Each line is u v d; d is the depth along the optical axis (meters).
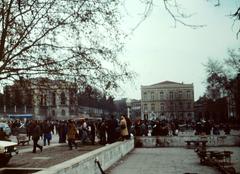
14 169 10.77
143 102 149.88
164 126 34.97
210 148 28.22
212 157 17.31
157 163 18.53
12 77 14.27
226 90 70.94
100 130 30.88
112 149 17.81
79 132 35.47
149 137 31.88
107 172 15.08
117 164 18.11
